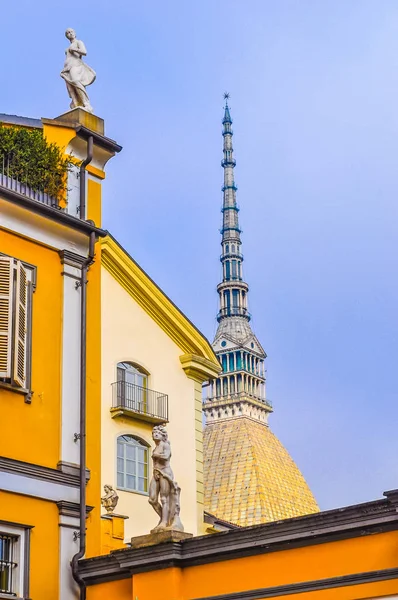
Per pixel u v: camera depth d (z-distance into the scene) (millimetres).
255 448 188750
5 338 21281
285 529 18531
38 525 21453
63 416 22672
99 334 24328
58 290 23500
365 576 17438
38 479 21672
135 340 33906
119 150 26219
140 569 20172
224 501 184250
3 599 20344
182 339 35781
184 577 19734
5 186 22781
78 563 21641
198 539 19594
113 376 33031
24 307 22172
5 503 20922
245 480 185000
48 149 24328
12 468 21156
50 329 23031
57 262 23672
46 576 21266
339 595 17703
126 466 33500
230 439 191500
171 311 35219
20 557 21000
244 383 195500
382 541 17453
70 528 22016
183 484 34375
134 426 33781
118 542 27609
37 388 22328
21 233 22875
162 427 21031
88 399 23531
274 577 18562
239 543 19062
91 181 25547
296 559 18391
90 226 24312
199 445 35594
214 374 36688
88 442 23203
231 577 19125
